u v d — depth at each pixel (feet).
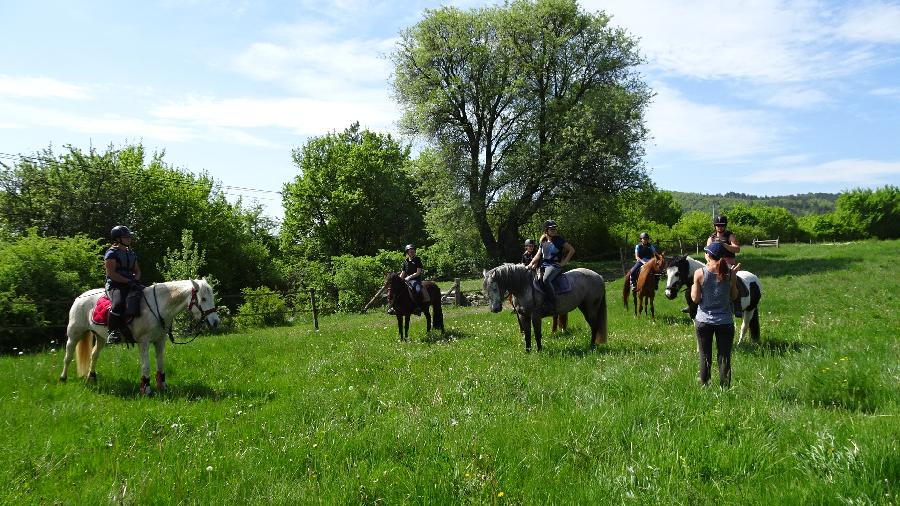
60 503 14.51
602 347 34.22
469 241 127.03
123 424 21.36
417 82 119.34
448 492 13.96
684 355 28.78
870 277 71.05
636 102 115.65
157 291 28.37
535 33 116.57
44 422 21.84
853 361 23.22
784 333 35.58
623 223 152.05
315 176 177.27
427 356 33.40
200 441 19.25
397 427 19.13
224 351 38.86
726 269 22.25
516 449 16.53
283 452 17.67
